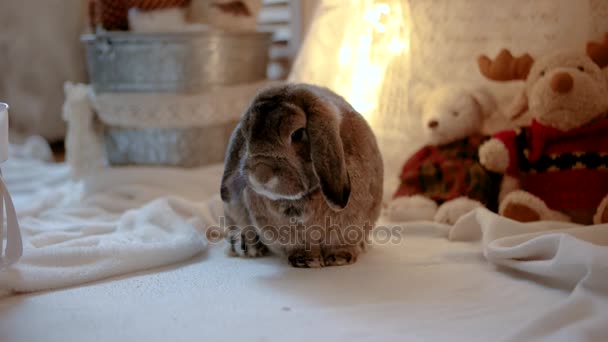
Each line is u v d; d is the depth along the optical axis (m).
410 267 1.01
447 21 1.32
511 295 0.91
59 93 2.05
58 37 2.02
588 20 1.19
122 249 1.01
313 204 0.96
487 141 1.18
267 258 1.06
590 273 0.86
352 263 1.02
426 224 1.16
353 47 1.33
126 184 1.40
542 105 1.11
